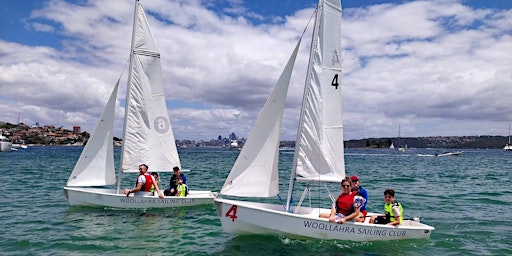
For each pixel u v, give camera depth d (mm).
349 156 109875
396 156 111750
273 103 11781
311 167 11656
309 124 11633
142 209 16250
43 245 10953
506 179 34125
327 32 11695
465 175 38875
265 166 11773
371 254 10414
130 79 17156
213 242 11383
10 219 14312
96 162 17016
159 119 17938
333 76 11797
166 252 10406
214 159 76438
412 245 11320
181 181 17266
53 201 18469
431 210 17469
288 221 11078
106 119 17141
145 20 17438
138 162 17359
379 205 18719
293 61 11789
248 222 11305
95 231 12602
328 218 11703
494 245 11477
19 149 124062
